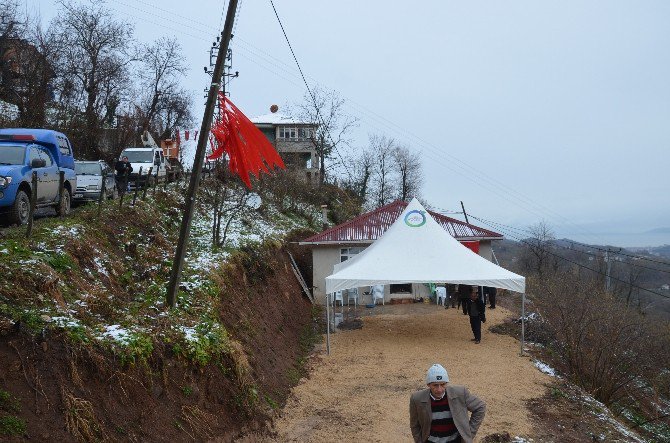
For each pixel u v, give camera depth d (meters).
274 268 18.56
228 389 8.42
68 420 5.29
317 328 17.98
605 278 32.72
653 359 16.83
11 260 7.37
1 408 4.84
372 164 59.31
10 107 24.31
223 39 9.93
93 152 27.22
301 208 33.19
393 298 22.52
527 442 9.05
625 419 13.86
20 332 5.71
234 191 23.81
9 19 27.98
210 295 10.99
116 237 11.47
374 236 22.66
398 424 9.60
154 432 6.31
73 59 33.81
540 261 41.47
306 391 11.32
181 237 9.73
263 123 49.44
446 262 16.09
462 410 5.71
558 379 12.88
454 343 15.82
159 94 45.44
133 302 9.20
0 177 10.23
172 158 34.56
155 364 7.23
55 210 13.14
